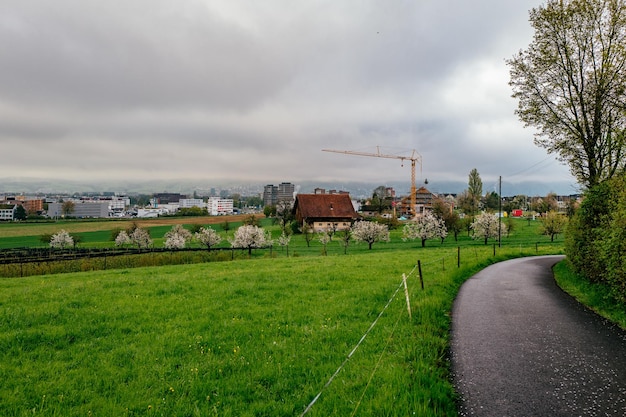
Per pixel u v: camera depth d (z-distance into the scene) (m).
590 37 24.81
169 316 14.66
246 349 10.69
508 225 103.00
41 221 185.12
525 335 11.70
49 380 8.97
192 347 11.03
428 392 7.37
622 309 14.07
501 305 16.16
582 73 25.36
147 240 96.88
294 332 12.23
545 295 18.53
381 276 23.47
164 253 52.41
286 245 82.00
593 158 24.86
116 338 12.09
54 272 42.75
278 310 15.15
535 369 8.95
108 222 178.12
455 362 9.48
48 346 11.48
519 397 7.53
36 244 111.88
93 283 22.42
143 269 33.38
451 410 6.98
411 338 10.82
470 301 17.02
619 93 22.66
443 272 24.95
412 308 14.44
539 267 32.78
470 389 7.93
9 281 26.20
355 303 16.05
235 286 20.48
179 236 91.50
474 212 157.88
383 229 81.25
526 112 27.77
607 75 23.44
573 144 26.00
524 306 15.94
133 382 8.74
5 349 11.17
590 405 7.14
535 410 6.99
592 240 18.89
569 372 8.73
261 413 7.26
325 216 128.25
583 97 25.19
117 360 10.16
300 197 132.50
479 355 9.94
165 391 8.37
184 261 51.53
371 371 8.65
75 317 14.41
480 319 13.73
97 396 8.15
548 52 25.83
